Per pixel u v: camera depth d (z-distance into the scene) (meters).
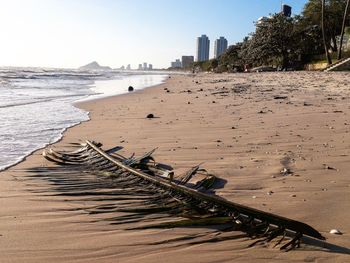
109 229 3.03
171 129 8.05
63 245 2.75
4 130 8.27
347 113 9.48
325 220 3.16
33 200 3.76
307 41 56.69
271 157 5.31
